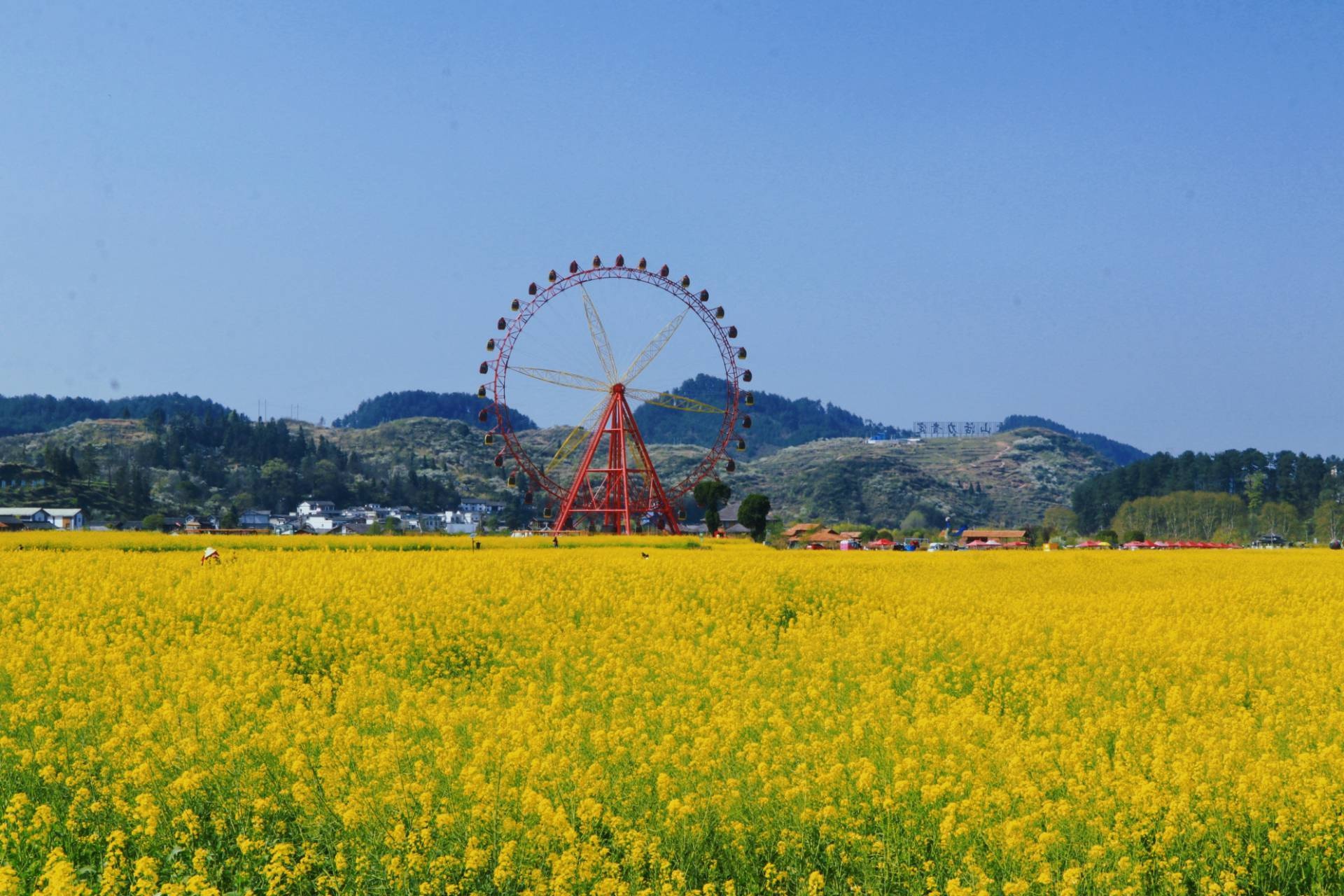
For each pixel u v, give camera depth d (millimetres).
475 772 10945
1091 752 12898
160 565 34750
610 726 13922
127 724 13094
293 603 25125
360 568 33531
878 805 10828
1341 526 181875
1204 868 9844
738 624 23297
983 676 17891
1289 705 15992
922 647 19688
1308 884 9906
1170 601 28656
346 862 9852
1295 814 10352
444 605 25062
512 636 21781
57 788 11523
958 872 9719
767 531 150250
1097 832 10312
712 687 16734
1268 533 180750
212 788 11203
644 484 99000
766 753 12375
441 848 10047
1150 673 17859
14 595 27359
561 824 9953
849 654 19141
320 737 12648
